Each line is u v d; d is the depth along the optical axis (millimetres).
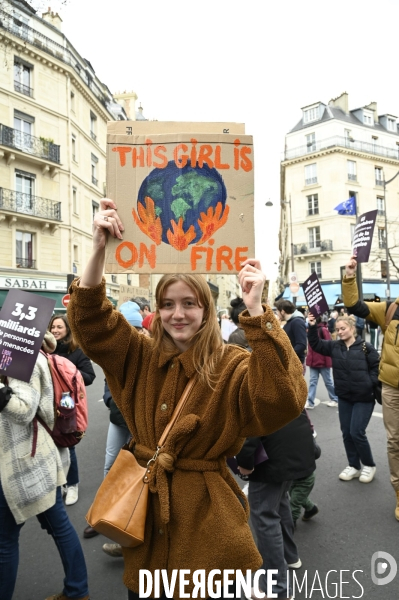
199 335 1713
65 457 2887
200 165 1728
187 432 1585
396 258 38469
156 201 1719
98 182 28406
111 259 1704
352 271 4035
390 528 3494
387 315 3873
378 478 4520
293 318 6004
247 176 1729
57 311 22703
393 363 3686
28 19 21812
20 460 2395
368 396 4289
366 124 40469
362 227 4844
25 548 3381
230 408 1582
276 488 2598
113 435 3787
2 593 2381
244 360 1662
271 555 2557
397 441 3680
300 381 1497
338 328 4371
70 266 24016
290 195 37375
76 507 4027
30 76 22297
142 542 1570
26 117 21906
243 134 1742
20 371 2336
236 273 1695
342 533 3439
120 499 1591
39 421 2568
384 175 39094
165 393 1700
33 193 22359
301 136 39594
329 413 7383
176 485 1608
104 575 2996
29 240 22344
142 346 1828
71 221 24141
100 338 1737
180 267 1698
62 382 2869
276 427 1520
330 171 37062
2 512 2373
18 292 2443
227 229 1711
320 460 5074
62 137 23672
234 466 2629
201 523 1568
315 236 37906
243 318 1462
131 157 1731
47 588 2852
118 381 1823
